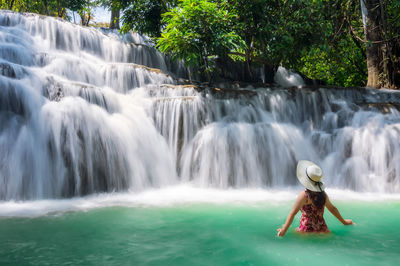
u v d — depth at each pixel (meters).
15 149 6.61
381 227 4.48
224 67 14.87
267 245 3.66
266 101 10.58
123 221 4.79
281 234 4.00
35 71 8.27
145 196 7.04
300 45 13.66
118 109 8.91
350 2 15.38
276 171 8.95
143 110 9.32
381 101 11.46
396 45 14.44
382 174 8.43
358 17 16.50
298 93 10.96
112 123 8.11
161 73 11.70
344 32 16.45
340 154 9.19
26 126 6.95
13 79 7.37
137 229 4.37
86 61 11.11
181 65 14.62
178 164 8.91
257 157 8.85
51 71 9.83
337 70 19.23
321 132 10.12
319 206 4.07
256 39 13.43
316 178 4.01
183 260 3.20
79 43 12.70
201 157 8.68
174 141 9.05
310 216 4.12
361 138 9.05
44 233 4.13
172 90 10.27
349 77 20.44
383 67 14.09
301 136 9.91
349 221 4.58
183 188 8.23
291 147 9.39
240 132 8.95
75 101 7.80
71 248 3.55
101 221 4.79
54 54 10.45
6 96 6.95
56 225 4.54
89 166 7.25
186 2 10.85
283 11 13.49
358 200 6.90
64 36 12.37
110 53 13.27
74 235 4.06
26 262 3.11
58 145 7.06
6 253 3.37
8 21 11.97
